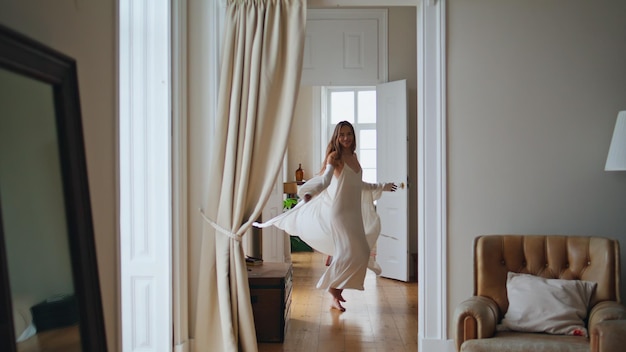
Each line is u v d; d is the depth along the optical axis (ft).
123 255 12.04
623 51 12.46
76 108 6.12
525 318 10.29
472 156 12.56
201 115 12.67
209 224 12.26
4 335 4.64
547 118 12.53
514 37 12.53
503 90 12.55
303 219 16.30
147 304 12.01
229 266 12.10
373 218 16.98
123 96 12.04
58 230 5.79
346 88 29.14
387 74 21.63
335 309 17.04
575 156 12.53
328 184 14.39
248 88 12.08
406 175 20.90
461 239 12.57
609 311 9.73
